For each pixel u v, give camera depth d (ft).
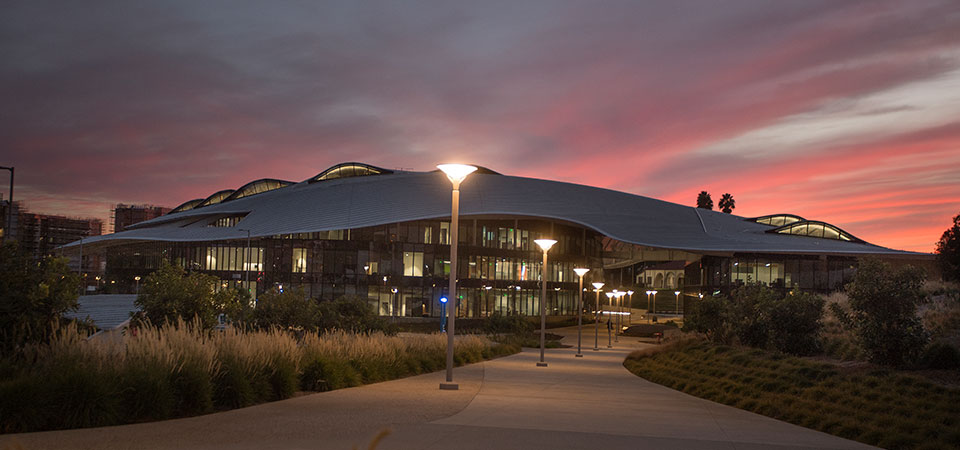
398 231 249.34
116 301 165.37
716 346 106.11
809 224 275.59
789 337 97.45
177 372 38.63
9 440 28.63
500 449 29.76
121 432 31.40
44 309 43.93
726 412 53.11
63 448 27.07
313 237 249.14
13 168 144.25
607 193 302.25
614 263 382.01
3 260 43.80
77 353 37.78
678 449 32.24
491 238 274.36
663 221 283.59
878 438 43.32
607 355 142.82
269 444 28.99
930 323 95.25
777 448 34.27
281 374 47.29
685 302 308.40
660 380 88.43
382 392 52.95
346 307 108.06
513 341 159.94
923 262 232.12
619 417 44.96
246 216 284.61
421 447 29.48
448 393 54.54
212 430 32.58
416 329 206.49
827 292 231.30
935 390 55.77
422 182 276.82
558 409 47.73
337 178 314.14
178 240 262.47
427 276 245.45
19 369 36.14
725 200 589.32
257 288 244.22
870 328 70.90
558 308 306.76
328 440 30.37
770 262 239.30
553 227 303.68
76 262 472.85
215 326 68.49
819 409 54.54
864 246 260.42
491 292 264.93
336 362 57.16
